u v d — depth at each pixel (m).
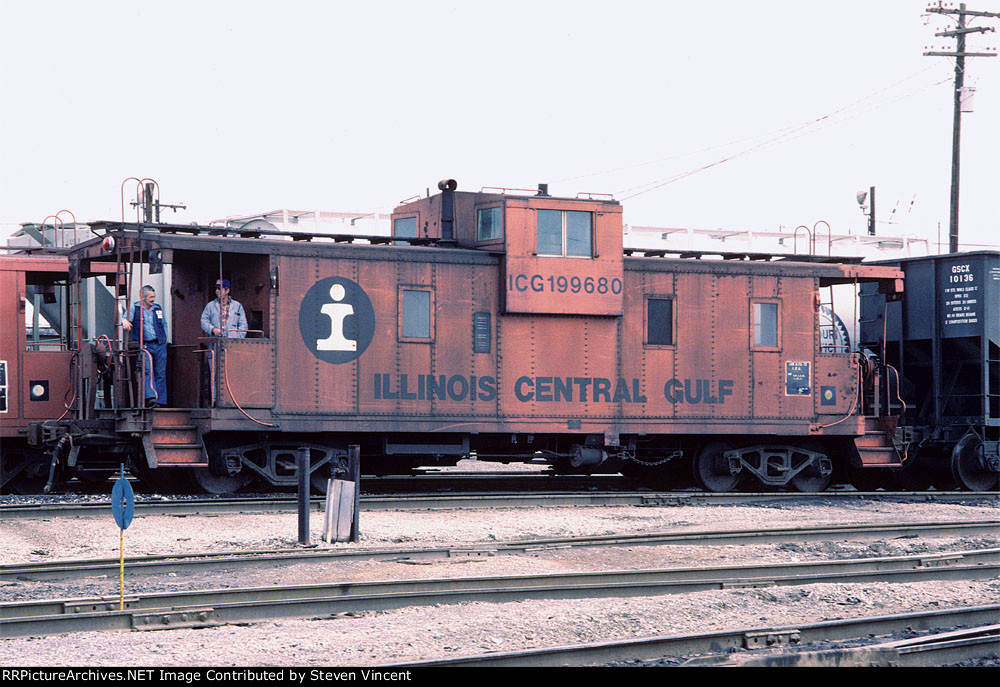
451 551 12.43
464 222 19.03
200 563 11.44
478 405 18.17
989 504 18.83
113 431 16.73
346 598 9.52
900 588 10.98
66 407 18.53
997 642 8.45
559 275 18.41
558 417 18.55
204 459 16.72
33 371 18.45
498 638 8.59
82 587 10.54
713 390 19.47
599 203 18.69
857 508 17.91
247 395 16.95
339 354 17.50
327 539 13.29
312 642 8.36
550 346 18.58
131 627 8.83
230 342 16.86
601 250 18.66
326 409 17.39
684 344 19.33
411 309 17.95
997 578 11.89
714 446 19.97
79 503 15.41
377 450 18.73
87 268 18.05
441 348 18.05
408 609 9.60
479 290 18.30
